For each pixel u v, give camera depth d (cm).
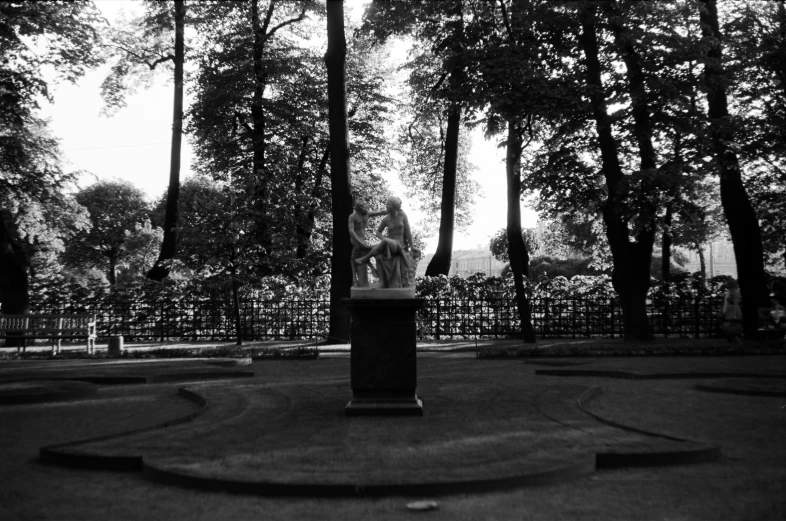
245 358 1902
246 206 2453
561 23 2327
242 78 3522
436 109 3491
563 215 2762
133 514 529
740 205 2689
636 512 528
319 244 3747
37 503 562
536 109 2197
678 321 2875
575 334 2891
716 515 523
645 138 2394
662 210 2428
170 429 807
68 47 2878
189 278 3058
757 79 2712
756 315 2650
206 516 521
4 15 2612
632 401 1094
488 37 2430
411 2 2600
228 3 3481
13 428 911
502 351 1984
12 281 2842
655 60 2319
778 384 1256
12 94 2764
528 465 619
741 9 2723
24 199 3152
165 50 3825
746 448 756
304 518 511
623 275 2508
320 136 3906
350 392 1121
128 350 2209
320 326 2969
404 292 924
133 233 7588
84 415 1008
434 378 1376
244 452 680
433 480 570
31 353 2170
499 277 2973
